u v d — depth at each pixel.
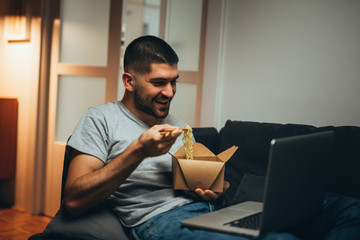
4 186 3.37
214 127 2.10
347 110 1.81
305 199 1.19
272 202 1.05
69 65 2.99
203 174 1.29
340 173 1.44
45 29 3.04
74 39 3.02
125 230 1.36
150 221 1.28
